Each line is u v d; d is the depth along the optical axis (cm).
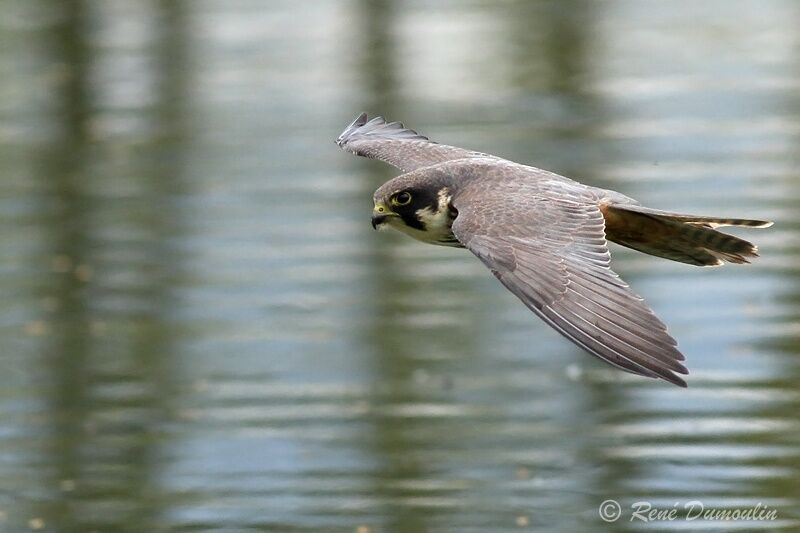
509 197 789
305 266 1809
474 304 1675
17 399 1459
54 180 2220
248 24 3108
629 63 2728
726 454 1289
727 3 3197
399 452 1323
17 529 1217
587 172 2089
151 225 1998
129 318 1675
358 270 1791
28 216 2053
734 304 1614
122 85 2711
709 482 1245
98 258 1870
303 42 2955
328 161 2250
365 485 1263
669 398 1413
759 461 1277
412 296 1697
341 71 2739
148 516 1233
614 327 682
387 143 988
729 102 2434
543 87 2581
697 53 2773
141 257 1873
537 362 1509
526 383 1459
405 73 2722
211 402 1440
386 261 1817
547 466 1285
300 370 1512
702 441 1315
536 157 2170
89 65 2825
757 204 1917
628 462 1288
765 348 1503
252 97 2616
